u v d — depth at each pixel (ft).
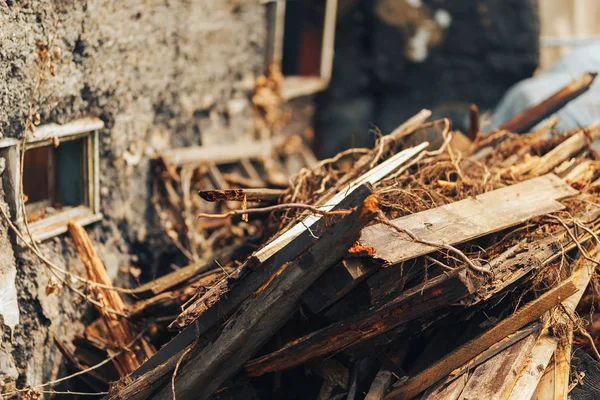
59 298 12.51
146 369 9.93
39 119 11.83
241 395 10.37
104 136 14.24
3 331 11.22
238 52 20.34
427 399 9.38
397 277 9.23
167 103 16.81
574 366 10.16
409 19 29.19
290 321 10.12
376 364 10.30
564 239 10.62
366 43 29.96
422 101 29.89
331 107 30.12
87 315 13.23
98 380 11.97
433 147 13.74
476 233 9.93
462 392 9.23
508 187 11.58
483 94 29.37
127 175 15.15
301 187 12.19
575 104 20.17
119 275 14.82
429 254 9.73
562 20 30.83
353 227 8.39
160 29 16.11
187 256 15.05
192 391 9.77
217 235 15.72
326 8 27.32
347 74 30.04
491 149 14.17
